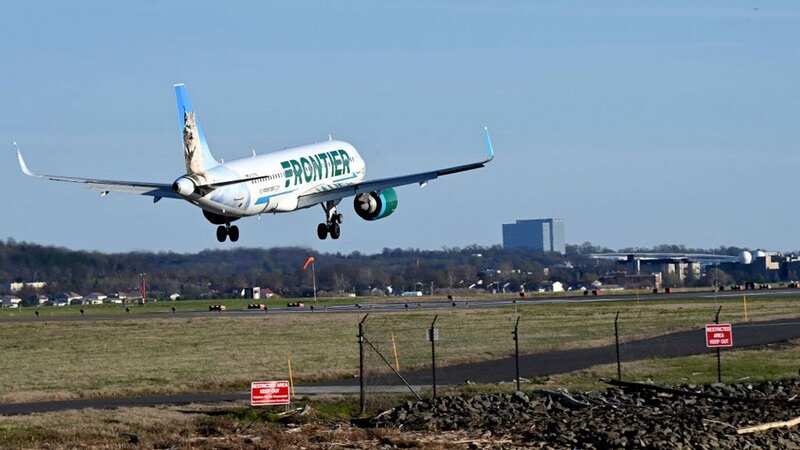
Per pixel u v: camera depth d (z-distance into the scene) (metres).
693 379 161.62
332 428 130.00
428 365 195.62
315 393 159.88
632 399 141.75
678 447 112.88
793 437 117.88
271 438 123.56
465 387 158.75
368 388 164.25
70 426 133.00
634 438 116.75
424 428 127.88
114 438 125.12
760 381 157.12
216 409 144.88
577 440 118.62
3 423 136.00
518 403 140.12
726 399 137.88
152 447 119.44
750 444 114.69
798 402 134.25
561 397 141.75
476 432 125.00
